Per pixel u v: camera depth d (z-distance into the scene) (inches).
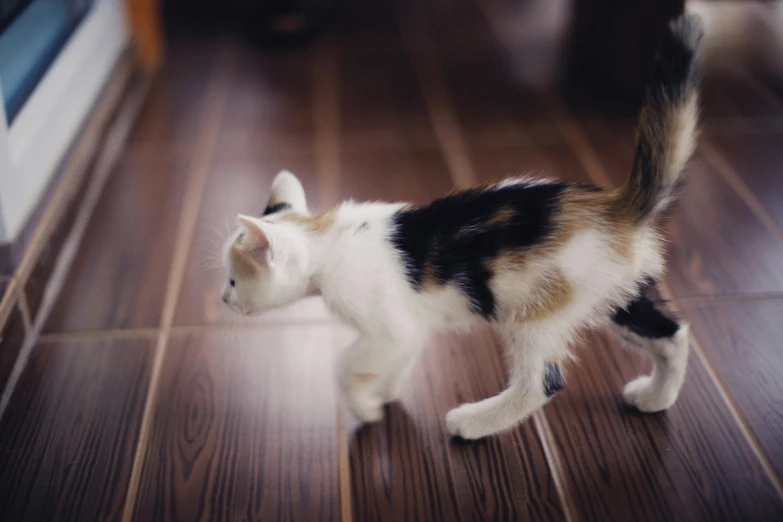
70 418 29.0
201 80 50.6
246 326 32.7
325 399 29.7
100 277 34.9
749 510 25.8
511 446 27.9
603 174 40.8
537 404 27.2
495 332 32.2
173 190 40.1
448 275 25.7
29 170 34.8
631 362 30.8
